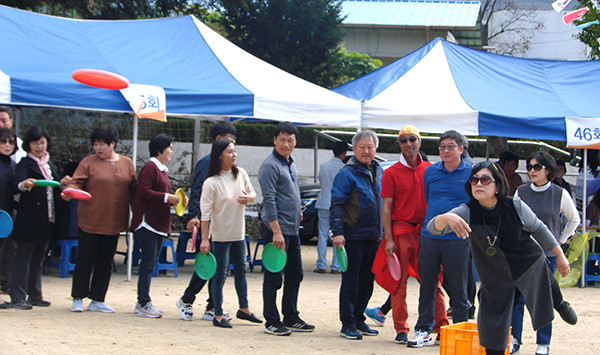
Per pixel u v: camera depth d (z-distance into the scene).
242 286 6.54
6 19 9.75
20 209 6.72
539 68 11.98
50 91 8.33
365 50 31.33
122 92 8.65
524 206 4.15
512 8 35.03
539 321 4.20
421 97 10.30
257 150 18.45
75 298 6.83
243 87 9.56
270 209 5.98
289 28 22.36
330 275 10.42
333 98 10.20
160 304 7.59
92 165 6.77
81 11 18.39
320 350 5.64
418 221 6.05
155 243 6.80
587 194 11.92
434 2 32.53
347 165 6.17
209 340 5.84
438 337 6.00
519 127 9.88
